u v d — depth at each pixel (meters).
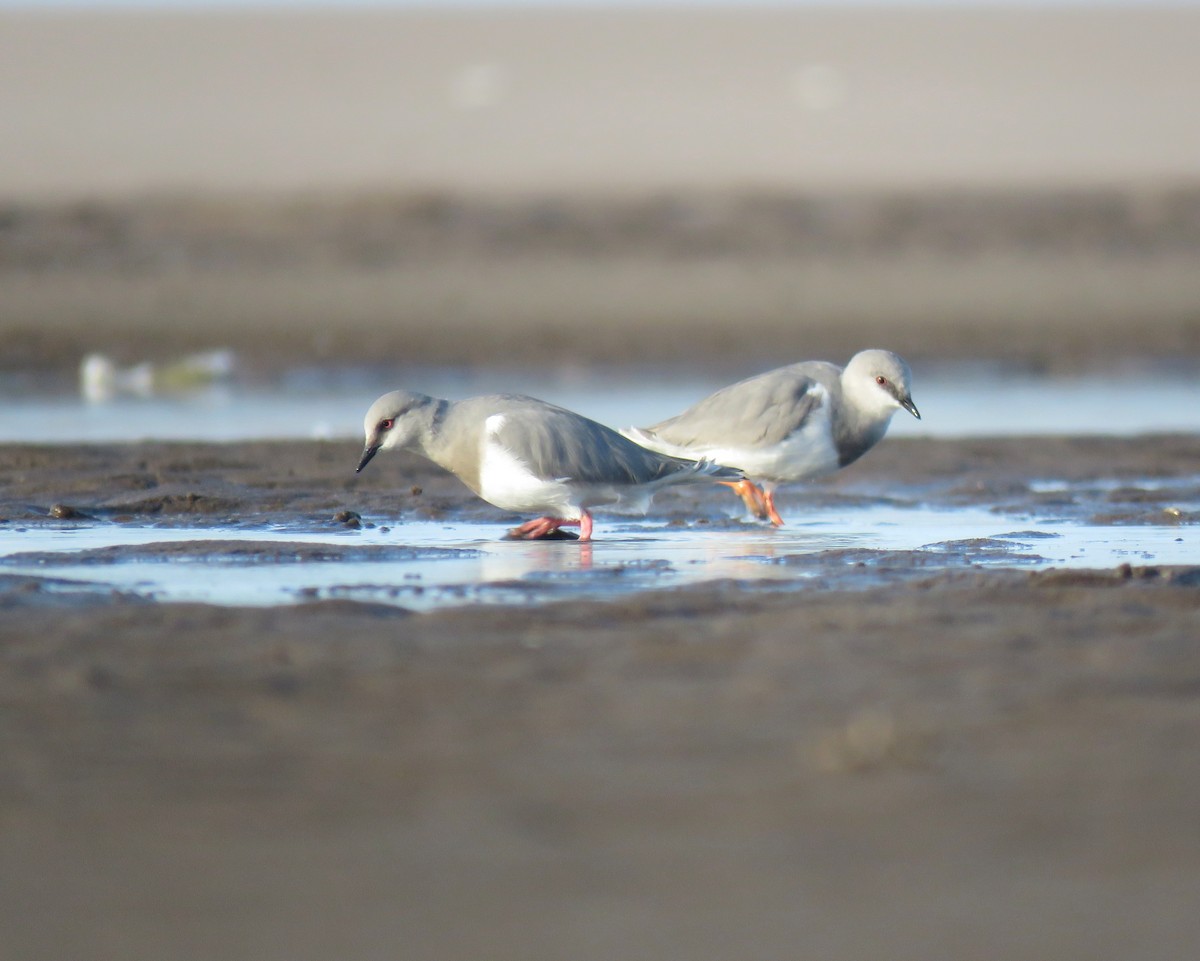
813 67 88.56
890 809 7.30
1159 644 10.01
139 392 27.94
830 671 9.43
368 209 46.72
